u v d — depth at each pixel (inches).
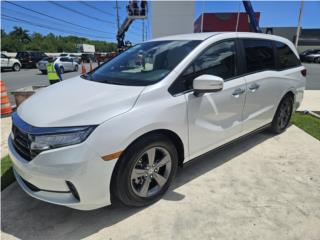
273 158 144.9
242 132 140.6
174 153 107.8
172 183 120.4
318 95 328.8
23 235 91.0
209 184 119.6
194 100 108.3
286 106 175.6
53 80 360.5
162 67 111.4
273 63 156.2
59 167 81.4
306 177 125.2
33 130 85.0
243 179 123.7
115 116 87.5
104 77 119.8
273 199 108.4
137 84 104.1
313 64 1012.5
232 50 129.8
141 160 98.5
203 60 115.3
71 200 86.9
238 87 127.8
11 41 2733.8
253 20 524.1
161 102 98.7
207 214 99.7
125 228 93.3
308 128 193.5
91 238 89.2
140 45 142.7
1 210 103.7
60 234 91.2
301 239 87.4
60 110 90.1
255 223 94.7
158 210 102.3
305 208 102.7
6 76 708.7
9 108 244.4
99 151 83.7
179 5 544.4
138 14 792.3
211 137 120.6
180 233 90.6
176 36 137.7
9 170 135.3
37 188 92.3
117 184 91.9
